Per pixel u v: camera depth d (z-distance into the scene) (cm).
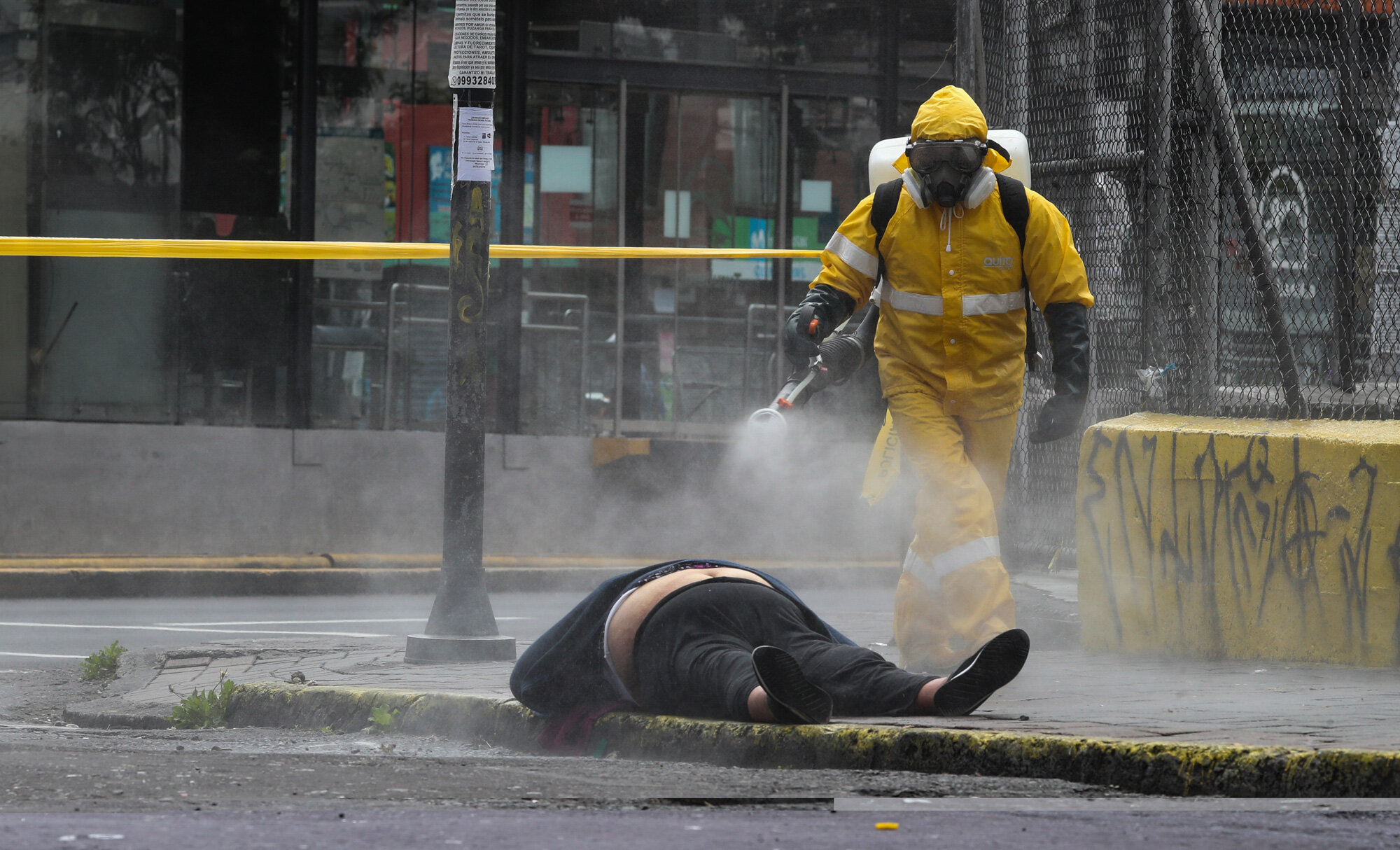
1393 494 1697
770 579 1245
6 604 3569
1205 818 837
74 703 1933
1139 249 2162
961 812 856
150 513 4050
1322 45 2184
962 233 1559
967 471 1562
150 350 4225
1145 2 2100
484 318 2041
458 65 2045
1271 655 1766
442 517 4284
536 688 1271
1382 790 955
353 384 4366
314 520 4181
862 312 3434
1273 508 1769
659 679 1196
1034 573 2317
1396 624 1686
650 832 766
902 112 4772
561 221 4534
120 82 4200
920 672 1538
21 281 4116
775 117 4694
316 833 742
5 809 817
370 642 2422
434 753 1298
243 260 4284
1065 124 2220
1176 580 1823
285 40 4312
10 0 4112
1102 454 1888
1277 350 2036
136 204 4212
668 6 4609
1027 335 1609
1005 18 2261
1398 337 2077
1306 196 2169
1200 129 2070
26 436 3972
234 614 3416
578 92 4553
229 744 1362
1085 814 849
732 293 4659
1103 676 1608
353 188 4356
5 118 4109
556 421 4500
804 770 1065
